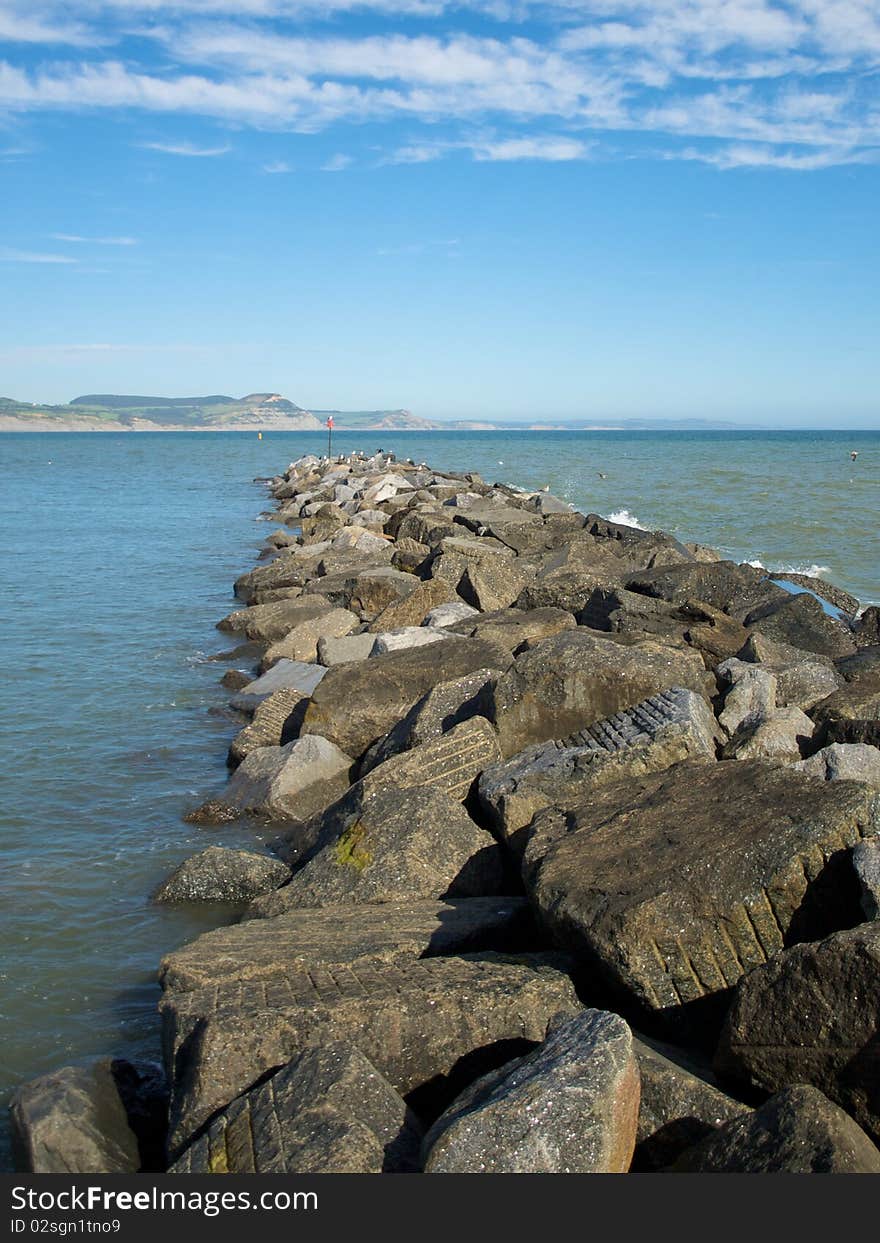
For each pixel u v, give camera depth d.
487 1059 5.91
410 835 8.42
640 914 6.15
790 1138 4.59
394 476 43.62
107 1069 6.31
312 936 7.32
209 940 7.39
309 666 15.40
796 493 46.03
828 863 6.17
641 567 20.56
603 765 8.48
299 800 10.95
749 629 14.55
